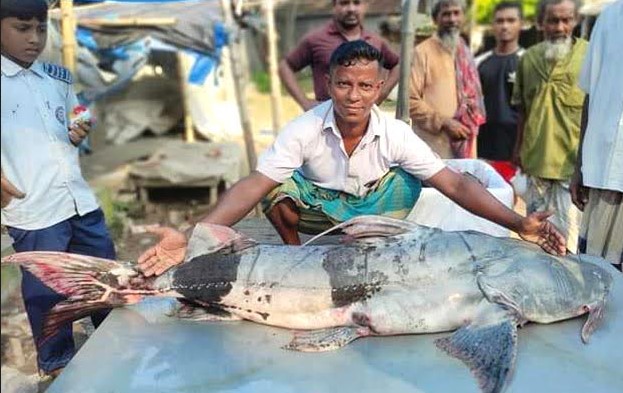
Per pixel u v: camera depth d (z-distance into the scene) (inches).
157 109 484.4
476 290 99.0
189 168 360.8
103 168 396.5
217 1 366.9
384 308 99.1
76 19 324.8
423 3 217.6
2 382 156.9
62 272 105.2
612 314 105.4
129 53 390.3
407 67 159.8
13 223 130.3
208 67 419.5
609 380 89.0
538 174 200.2
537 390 86.7
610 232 145.9
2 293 217.0
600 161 142.9
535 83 201.6
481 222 138.8
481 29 390.9
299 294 101.7
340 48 113.0
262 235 156.3
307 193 130.1
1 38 124.9
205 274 104.9
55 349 133.4
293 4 650.8
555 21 195.9
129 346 98.3
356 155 122.9
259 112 595.8
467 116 208.5
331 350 96.7
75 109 134.3
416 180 130.3
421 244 103.7
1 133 126.4
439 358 94.1
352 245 105.8
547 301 100.0
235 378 90.4
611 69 140.6
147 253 106.9
